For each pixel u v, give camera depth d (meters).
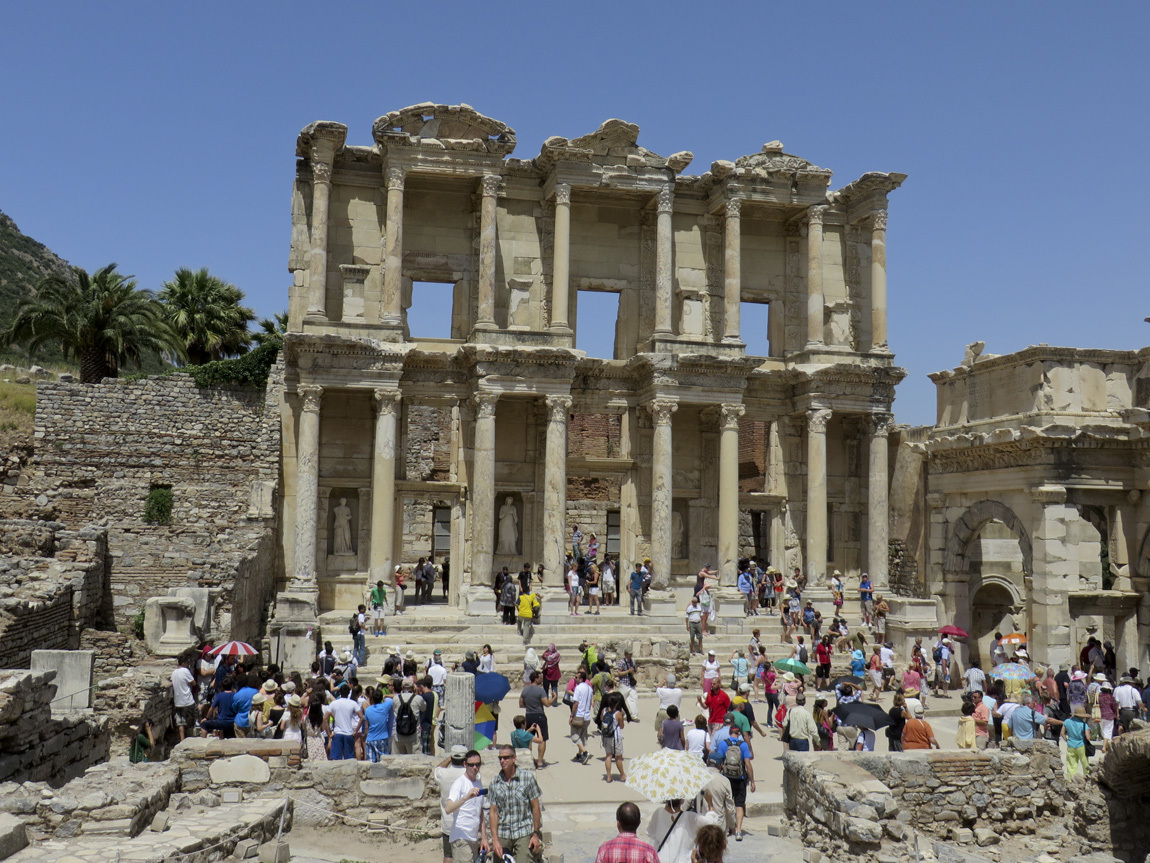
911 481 46.81
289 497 43.00
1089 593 37.12
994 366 40.94
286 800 18.33
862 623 45.12
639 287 47.69
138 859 14.45
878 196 48.12
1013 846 20.28
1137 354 38.66
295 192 44.47
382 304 43.72
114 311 51.78
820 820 18.75
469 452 45.28
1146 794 21.62
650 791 14.91
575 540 53.75
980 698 27.00
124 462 43.62
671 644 36.94
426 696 23.98
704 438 48.19
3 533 37.06
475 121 44.44
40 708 19.47
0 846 14.23
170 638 29.80
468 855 16.11
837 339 48.56
